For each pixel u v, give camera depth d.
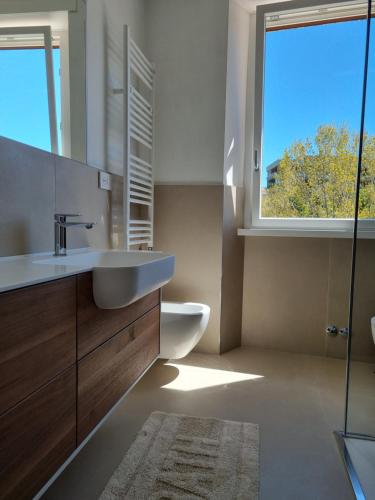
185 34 2.58
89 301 1.15
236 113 2.69
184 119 2.63
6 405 0.80
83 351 1.12
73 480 1.31
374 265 2.39
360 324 2.40
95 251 1.73
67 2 1.65
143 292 1.26
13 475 0.83
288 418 1.77
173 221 2.69
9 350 0.80
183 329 2.18
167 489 1.26
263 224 2.78
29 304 0.87
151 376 2.24
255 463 1.41
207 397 1.98
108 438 1.57
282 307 2.76
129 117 2.08
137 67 2.26
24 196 1.40
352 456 1.47
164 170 2.71
